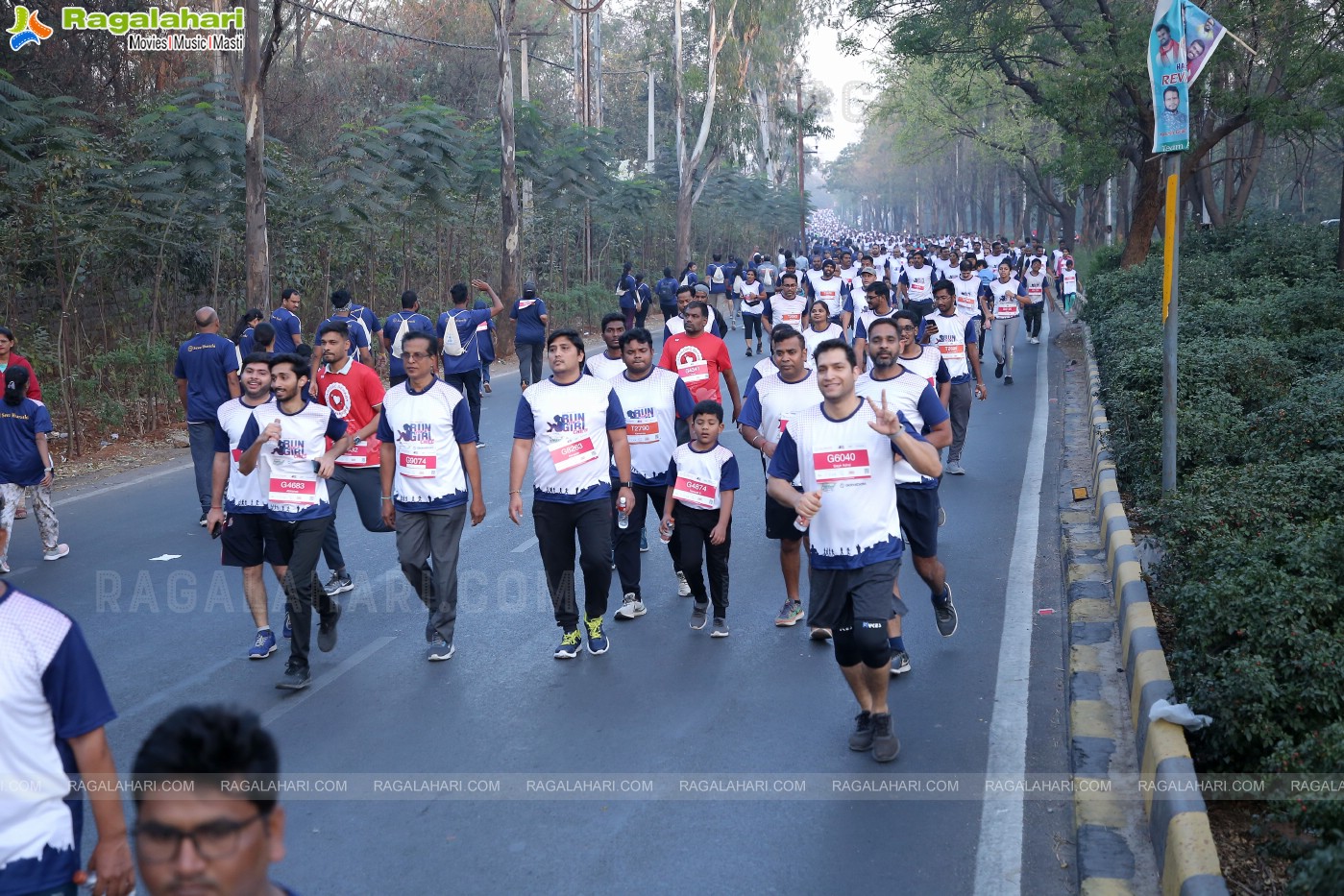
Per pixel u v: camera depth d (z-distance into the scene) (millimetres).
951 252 27750
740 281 28438
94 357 14703
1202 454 9219
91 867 2902
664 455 7680
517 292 23656
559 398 6727
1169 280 8266
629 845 4688
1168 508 7496
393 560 9250
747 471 12438
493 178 24672
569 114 42969
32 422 9047
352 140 19172
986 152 51156
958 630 7297
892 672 6520
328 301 19578
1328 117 23516
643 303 24016
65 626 2754
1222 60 21734
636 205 33375
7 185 14203
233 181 16656
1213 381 11062
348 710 6188
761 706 6125
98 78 21078
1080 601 7496
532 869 4516
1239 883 4086
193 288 18828
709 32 38719
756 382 7461
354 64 32656
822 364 5148
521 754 5590
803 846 4648
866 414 5227
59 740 2777
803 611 7555
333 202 18578
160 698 6406
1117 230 50219
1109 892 4152
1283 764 4418
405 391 6828
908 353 8266
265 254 15562
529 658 6961
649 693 6336
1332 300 14961
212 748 1853
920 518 6711
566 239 30219
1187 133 8047
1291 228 24562
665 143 51406
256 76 15234
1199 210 32438
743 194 53781
